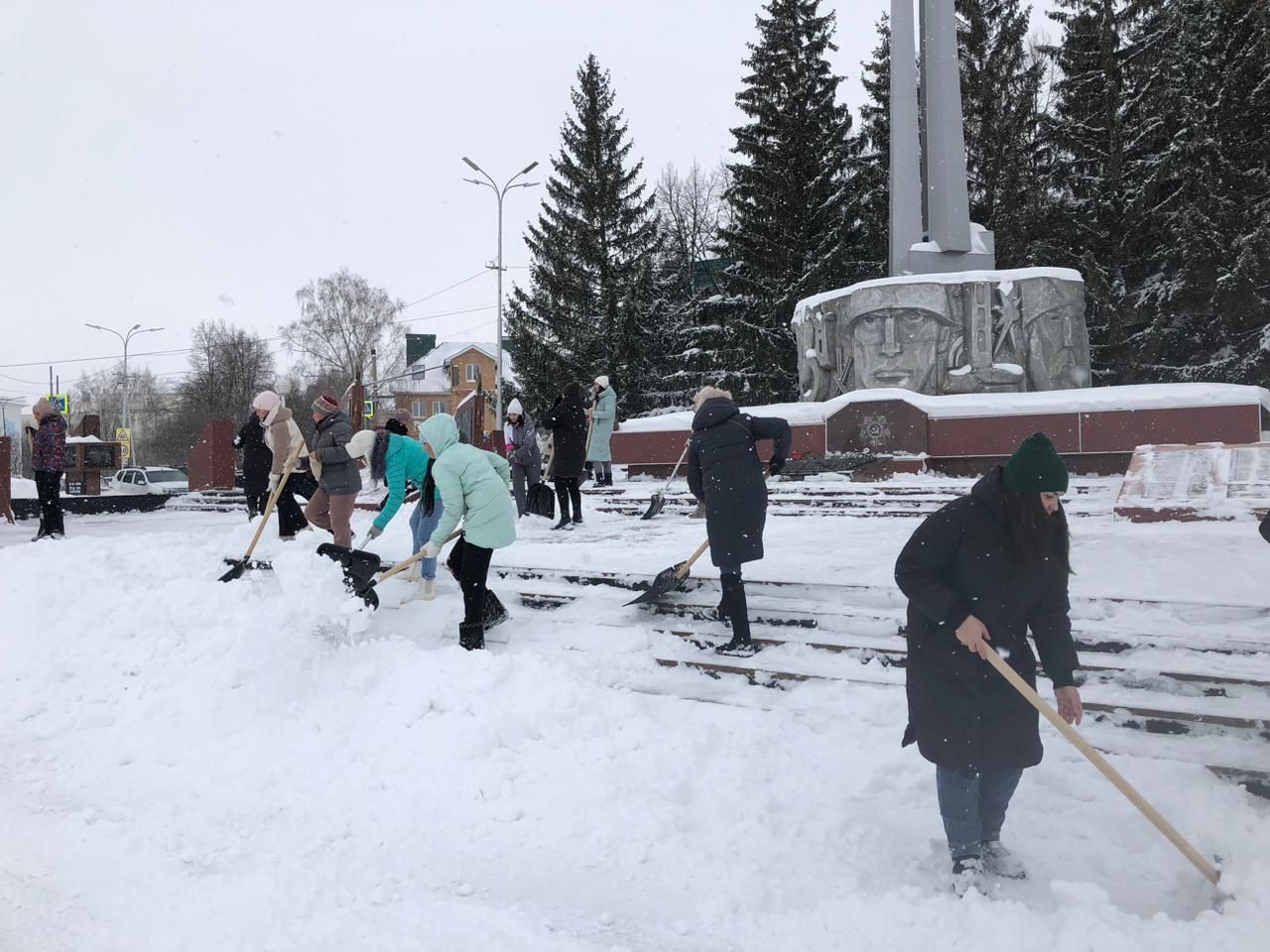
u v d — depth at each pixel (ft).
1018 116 93.86
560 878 10.73
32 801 13.20
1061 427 40.47
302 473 31.30
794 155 104.42
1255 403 38.42
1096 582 17.74
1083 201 87.76
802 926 9.53
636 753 13.76
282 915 9.78
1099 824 11.41
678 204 168.14
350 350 190.60
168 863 11.12
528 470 34.27
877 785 12.59
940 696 10.21
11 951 9.09
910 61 53.78
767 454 43.29
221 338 204.85
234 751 14.79
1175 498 26.73
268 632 17.95
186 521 49.44
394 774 13.65
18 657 19.74
